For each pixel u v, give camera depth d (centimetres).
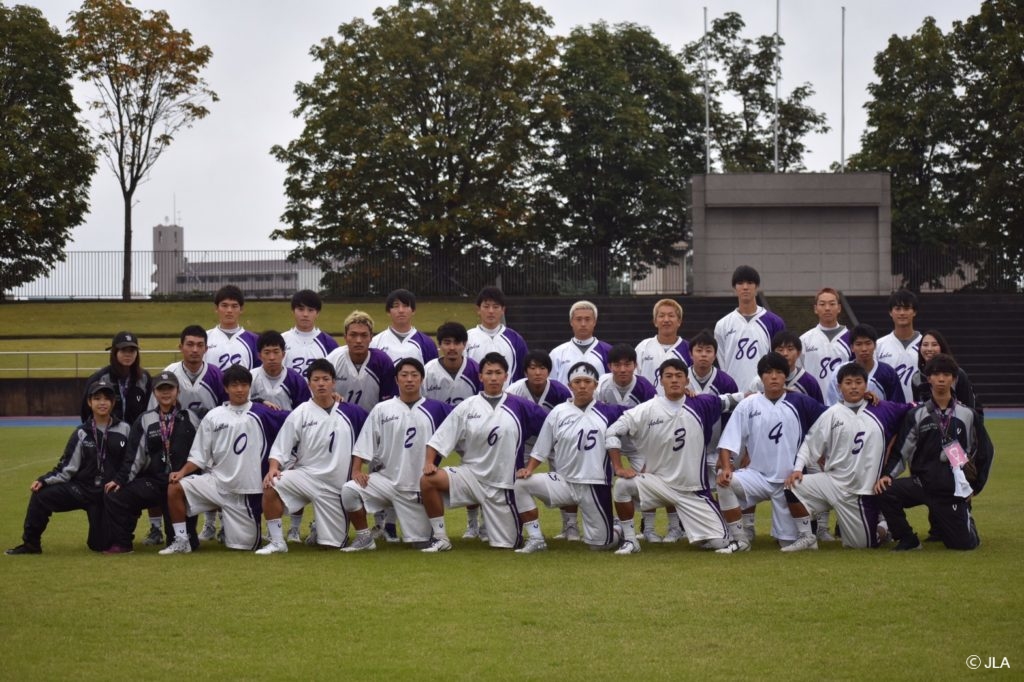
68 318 3497
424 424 999
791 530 981
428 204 3947
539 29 4084
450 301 3600
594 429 984
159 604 762
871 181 3575
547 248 4247
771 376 985
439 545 986
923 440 948
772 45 4584
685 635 677
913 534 957
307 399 1086
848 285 3609
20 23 3903
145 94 3934
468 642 667
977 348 2989
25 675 611
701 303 3291
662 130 4503
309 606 755
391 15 4006
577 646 657
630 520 977
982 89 4075
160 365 2962
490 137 4031
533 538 981
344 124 3891
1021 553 924
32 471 1584
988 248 3975
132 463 974
